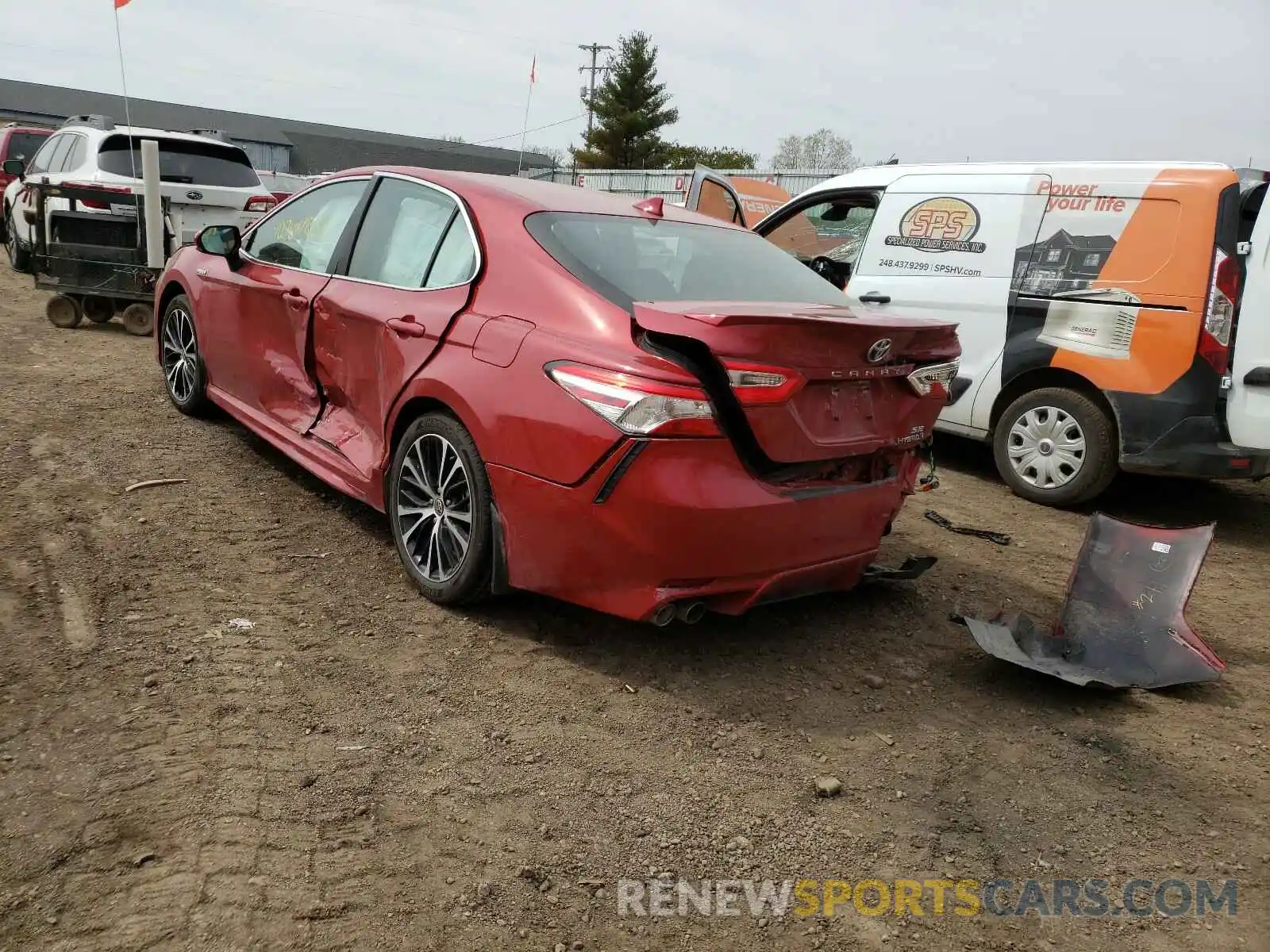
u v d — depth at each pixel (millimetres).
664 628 3816
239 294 5020
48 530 4031
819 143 64938
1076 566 4102
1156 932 2420
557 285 3436
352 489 4188
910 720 3344
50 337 8141
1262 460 5457
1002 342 6297
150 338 8562
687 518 3029
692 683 3428
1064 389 6066
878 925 2373
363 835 2469
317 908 2205
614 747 2990
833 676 3605
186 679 3053
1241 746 3336
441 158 75438
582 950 2191
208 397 5543
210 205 9492
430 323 3727
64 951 1996
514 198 3852
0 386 6176
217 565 3904
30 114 63375
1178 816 2906
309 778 2652
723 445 3068
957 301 6508
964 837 2740
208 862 2295
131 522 4219
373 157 73000
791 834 2680
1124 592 3973
